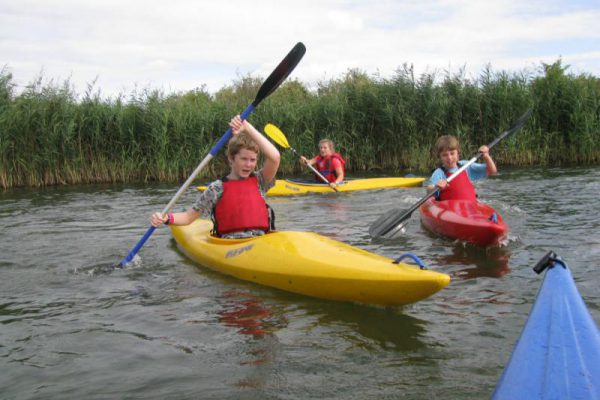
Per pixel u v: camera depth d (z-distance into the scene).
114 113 12.12
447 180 5.64
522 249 4.46
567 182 8.68
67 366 2.55
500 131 13.02
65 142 11.48
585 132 12.45
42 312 3.31
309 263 3.44
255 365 2.50
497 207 6.54
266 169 4.26
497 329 2.84
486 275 3.81
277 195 8.68
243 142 4.11
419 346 2.66
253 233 4.25
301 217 6.45
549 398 1.63
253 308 3.28
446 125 13.29
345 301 3.31
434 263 4.18
